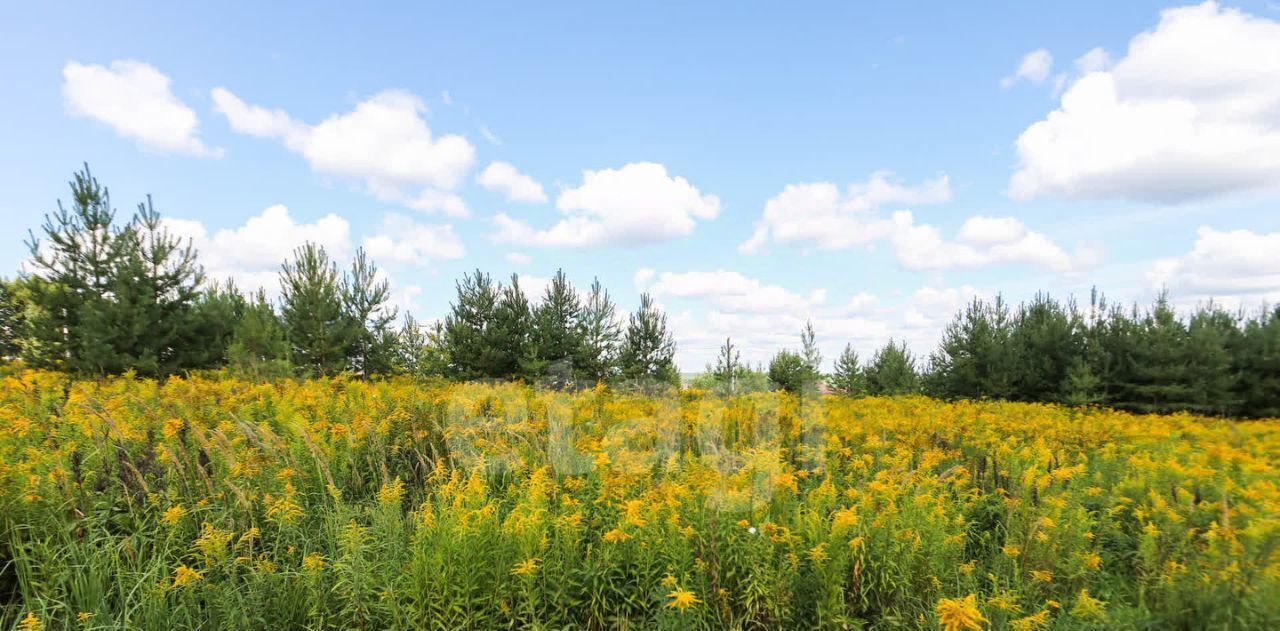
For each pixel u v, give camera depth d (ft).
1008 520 15.52
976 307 61.11
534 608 11.83
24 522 13.34
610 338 60.23
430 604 11.50
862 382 64.34
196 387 26.20
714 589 12.03
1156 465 19.60
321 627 11.96
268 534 14.84
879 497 14.15
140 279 50.83
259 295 63.10
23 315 55.21
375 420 22.36
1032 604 13.29
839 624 11.89
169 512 13.33
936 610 11.46
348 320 56.34
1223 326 56.70
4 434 17.25
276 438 17.25
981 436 24.58
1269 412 52.08
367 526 15.78
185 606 11.95
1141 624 12.49
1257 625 11.60
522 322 58.23
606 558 12.53
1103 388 54.75
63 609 11.94
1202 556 13.50
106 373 46.42
